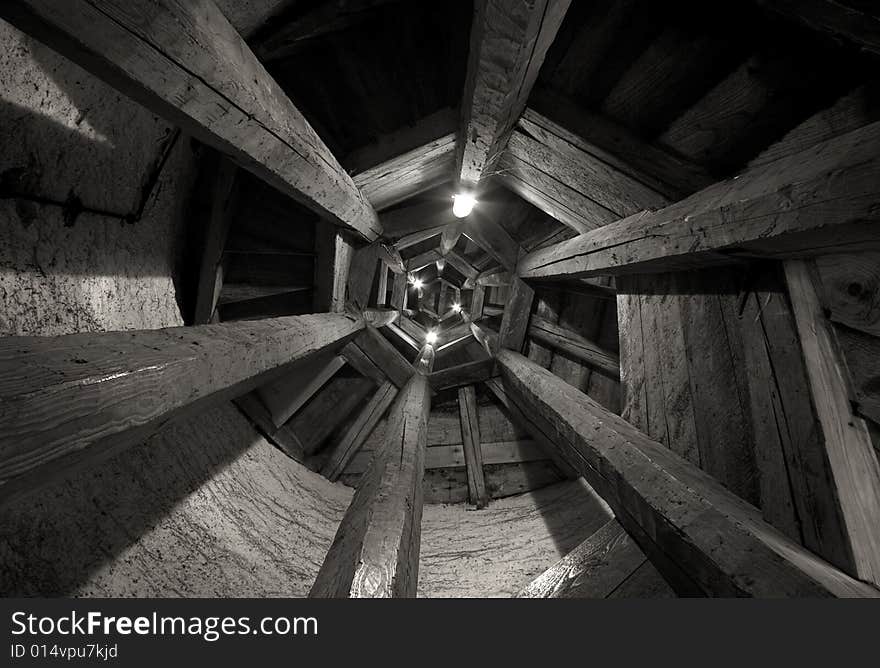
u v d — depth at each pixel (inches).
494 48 67.4
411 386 195.3
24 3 38.1
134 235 100.6
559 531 144.6
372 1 95.5
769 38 56.6
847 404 57.2
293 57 108.3
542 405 147.3
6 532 64.1
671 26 65.9
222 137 66.9
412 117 124.0
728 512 65.2
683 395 90.4
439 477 206.1
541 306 204.4
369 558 66.7
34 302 71.6
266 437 176.1
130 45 45.6
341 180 116.0
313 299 165.9
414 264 298.8
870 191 42.6
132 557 79.5
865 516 54.0
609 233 107.8
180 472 107.5
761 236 57.4
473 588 115.3
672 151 76.5
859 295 55.5
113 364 48.4
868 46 47.0
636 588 85.5
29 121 65.5
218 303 158.4
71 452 41.5
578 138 87.4
